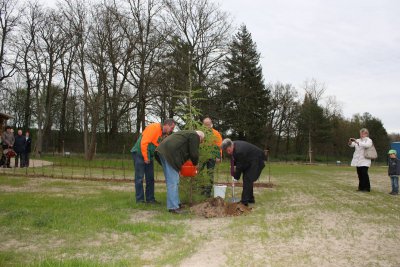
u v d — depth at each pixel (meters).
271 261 4.49
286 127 60.16
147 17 32.81
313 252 4.88
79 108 49.59
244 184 8.42
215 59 33.34
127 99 33.72
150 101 31.97
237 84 43.09
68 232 5.77
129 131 40.72
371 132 54.94
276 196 10.39
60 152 45.66
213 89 31.92
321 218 7.13
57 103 45.47
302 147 59.12
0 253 4.60
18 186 11.63
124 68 33.66
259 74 46.44
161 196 9.90
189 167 8.07
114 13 31.38
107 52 31.62
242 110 42.22
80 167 22.17
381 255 4.75
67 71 39.34
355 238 5.61
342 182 15.18
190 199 8.55
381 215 7.45
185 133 7.67
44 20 36.53
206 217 7.20
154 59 32.16
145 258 4.57
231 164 8.96
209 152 8.54
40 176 15.06
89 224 6.27
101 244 5.17
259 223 6.66
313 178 17.44
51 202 8.31
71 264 4.14
